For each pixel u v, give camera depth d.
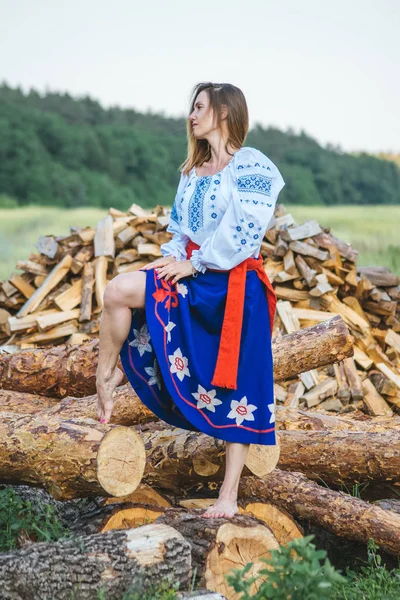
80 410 4.45
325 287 6.71
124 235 7.19
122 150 38.91
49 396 4.99
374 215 27.03
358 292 7.03
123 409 4.42
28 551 3.03
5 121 35.94
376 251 14.40
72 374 4.82
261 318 3.52
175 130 47.00
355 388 6.12
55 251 7.31
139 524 3.47
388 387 6.19
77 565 2.98
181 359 3.40
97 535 3.11
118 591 2.99
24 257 15.46
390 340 6.82
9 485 3.71
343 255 7.02
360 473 4.01
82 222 24.95
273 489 3.86
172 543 3.09
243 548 3.34
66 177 35.69
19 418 3.46
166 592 2.98
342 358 4.54
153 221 7.23
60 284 7.20
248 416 3.45
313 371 6.17
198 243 3.56
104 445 3.29
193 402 3.40
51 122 37.94
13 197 34.97
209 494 4.05
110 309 3.38
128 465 3.35
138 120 47.66
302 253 6.85
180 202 3.64
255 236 3.42
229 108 3.55
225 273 3.48
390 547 3.59
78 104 46.31
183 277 3.48
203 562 3.22
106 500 3.86
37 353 4.93
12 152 35.38
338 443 4.05
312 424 4.53
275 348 4.49
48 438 3.32
